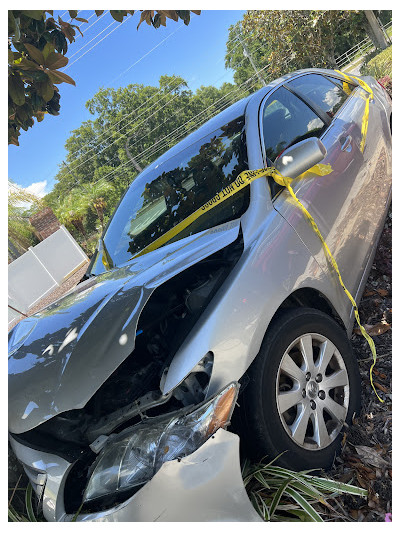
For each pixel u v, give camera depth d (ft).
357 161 11.10
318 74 12.96
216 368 6.71
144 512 5.86
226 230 8.13
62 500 6.59
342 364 8.43
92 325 7.13
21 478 7.77
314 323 8.05
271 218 8.38
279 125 10.32
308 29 52.39
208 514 5.98
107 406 7.20
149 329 7.72
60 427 7.07
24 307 58.49
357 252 10.36
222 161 9.85
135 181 11.91
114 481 6.24
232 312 7.09
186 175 10.28
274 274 7.75
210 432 6.21
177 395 6.84
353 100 12.99
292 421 7.68
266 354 7.25
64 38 10.26
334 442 7.97
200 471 6.01
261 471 7.11
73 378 6.64
